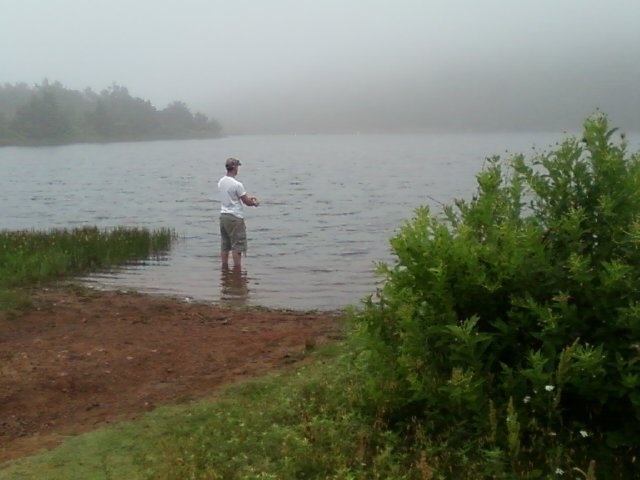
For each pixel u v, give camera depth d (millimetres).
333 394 6062
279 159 91000
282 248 18734
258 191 40375
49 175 59000
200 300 12133
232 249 15555
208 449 5309
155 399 6852
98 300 11469
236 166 15469
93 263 15672
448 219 5719
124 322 9867
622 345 4562
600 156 5102
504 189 5598
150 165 77250
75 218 27750
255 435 5465
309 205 31781
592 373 4395
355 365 6434
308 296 12656
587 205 5090
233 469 4945
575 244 4855
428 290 5062
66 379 7422
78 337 9023
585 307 4723
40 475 5188
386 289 5500
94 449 5629
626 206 4902
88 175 58844
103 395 7070
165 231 19828
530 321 4820
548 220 5168
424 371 5105
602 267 4797
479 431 4836
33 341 8820
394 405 5316
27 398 6957
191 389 7090
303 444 5113
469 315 5066
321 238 20844
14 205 33375
